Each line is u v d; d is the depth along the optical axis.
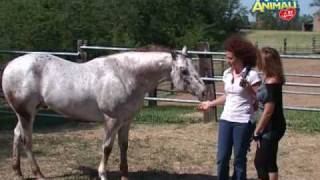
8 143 8.80
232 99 5.26
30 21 18.62
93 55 14.27
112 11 24.11
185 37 27.97
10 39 18.06
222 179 5.38
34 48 18.53
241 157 5.24
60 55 11.50
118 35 22.80
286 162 7.62
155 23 26.53
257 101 5.26
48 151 8.17
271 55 5.04
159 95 16.09
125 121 6.27
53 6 20.42
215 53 10.07
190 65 6.03
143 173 7.05
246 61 5.19
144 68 6.10
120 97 6.11
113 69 6.17
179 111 12.01
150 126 10.22
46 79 6.27
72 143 8.78
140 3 25.89
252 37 53.69
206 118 10.46
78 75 6.25
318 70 23.44
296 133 9.48
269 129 5.16
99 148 8.45
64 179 6.72
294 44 46.72
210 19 34.38
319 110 9.68
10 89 6.35
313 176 6.99
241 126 5.20
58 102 6.25
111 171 7.12
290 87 18.17
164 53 6.13
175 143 8.77
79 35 20.48
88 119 6.39
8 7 18.83
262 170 5.25
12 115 11.75
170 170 7.23
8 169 7.14
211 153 8.14
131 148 8.36
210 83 10.22
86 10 21.30
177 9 28.89
